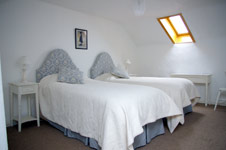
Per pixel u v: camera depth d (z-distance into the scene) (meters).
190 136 2.55
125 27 5.24
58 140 2.45
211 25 4.00
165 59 5.22
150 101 2.30
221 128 2.84
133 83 3.45
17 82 3.01
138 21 4.79
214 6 3.59
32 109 3.31
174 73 5.06
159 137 2.53
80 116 2.25
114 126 1.83
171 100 2.62
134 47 5.73
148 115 2.22
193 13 3.91
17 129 2.88
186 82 3.46
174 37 4.96
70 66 3.79
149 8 3.72
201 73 4.56
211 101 4.44
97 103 2.07
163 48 5.23
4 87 2.98
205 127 2.89
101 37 4.61
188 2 3.39
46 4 3.46
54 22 3.61
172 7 3.66
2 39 2.93
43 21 3.44
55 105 2.70
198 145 2.28
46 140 2.45
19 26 3.12
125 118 1.86
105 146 1.75
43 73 3.37
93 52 4.43
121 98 2.02
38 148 2.22
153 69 5.50
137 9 2.82
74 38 3.99
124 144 1.81
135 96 2.17
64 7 3.74
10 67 3.04
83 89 2.49
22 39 3.16
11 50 3.04
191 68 4.73
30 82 3.01
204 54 4.46
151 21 4.61
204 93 4.53
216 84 4.33
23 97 3.21
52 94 2.79
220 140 2.42
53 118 2.74
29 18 3.24
